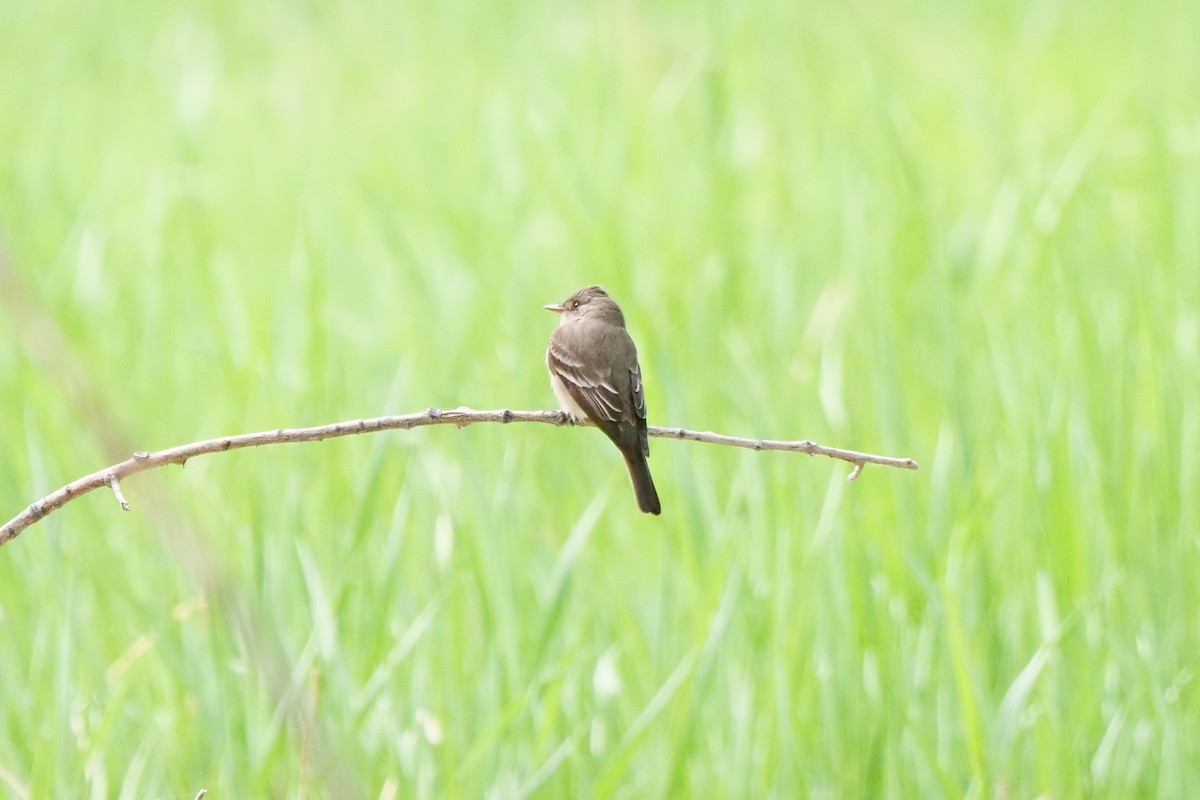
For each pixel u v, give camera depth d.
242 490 12.67
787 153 21.33
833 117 21.56
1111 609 10.57
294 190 21.64
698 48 25.17
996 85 24.06
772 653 10.02
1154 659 10.12
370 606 11.00
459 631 10.40
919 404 13.55
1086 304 14.34
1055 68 25.45
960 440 12.02
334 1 33.81
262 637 4.70
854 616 10.20
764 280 17.00
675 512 12.03
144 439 14.11
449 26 31.52
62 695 9.42
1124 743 9.67
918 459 12.86
